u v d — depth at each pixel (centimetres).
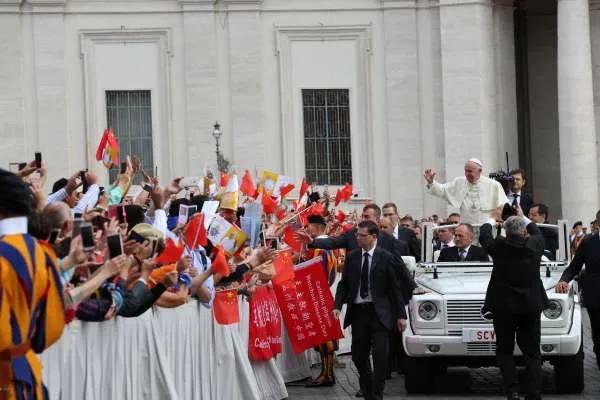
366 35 7794
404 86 7794
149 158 7738
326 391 3150
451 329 3016
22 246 1386
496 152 7756
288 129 7775
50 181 7638
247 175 2964
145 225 1902
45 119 7631
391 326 2764
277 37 7756
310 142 7806
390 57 7788
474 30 7650
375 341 2752
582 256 3047
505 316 2694
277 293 3086
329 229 3719
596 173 7694
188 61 7706
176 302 2130
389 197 7806
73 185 2238
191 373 2381
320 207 3288
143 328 2080
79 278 1795
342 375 3475
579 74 7625
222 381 2509
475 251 3306
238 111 7719
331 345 3244
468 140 7675
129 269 1858
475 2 7644
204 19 7706
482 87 7669
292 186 3231
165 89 7719
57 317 1416
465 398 2995
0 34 7600
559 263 3244
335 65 7806
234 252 2436
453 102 7681
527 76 8394
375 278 2764
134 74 7712
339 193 3716
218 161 7175
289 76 7781
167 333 2238
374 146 7806
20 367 1394
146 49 7725
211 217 2347
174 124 7719
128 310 1884
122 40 7706
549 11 8369
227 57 7731
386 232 3155
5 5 7600
